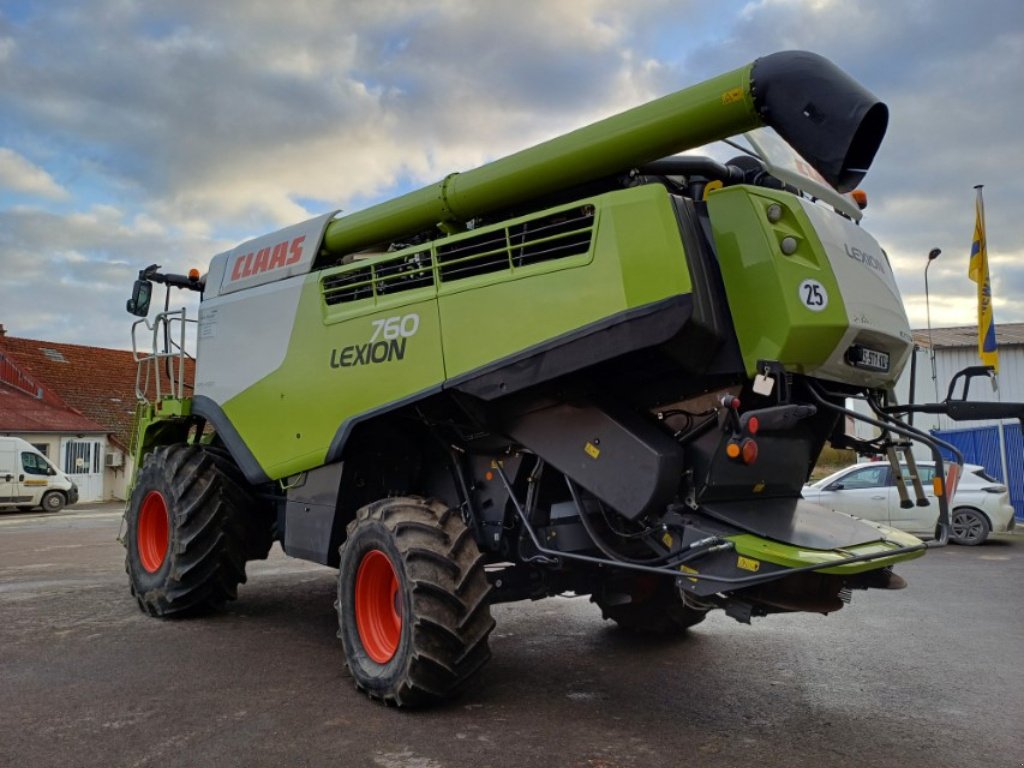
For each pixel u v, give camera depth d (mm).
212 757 3715
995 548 12617
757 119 3994
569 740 3977
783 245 3865
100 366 35094
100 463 30312
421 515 4582
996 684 5031
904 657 5688
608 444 4156
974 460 19156
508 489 4848
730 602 4051
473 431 5047
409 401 4805
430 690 4266
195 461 6598
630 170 4453
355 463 5391
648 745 3920
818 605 4047
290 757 3725
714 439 4000
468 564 4430
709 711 4457
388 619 4750
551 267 4203
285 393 5762
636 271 3869
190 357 7211
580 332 4020
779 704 4594
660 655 5691
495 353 4379
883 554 3621
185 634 6109
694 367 3939
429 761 3689
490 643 6027
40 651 5578
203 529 6398
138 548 6957
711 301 3891
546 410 4457
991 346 17297
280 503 6504
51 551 12039
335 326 5410
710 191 4137
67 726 4109
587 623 6738
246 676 5016
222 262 6738
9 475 22703
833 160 3770
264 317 6066
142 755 3730
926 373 25422
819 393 4137
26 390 30844
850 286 4055
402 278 5070
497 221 5098
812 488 13453
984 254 17297
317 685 4855
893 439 4609
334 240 5824
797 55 3902
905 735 4098
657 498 3977
